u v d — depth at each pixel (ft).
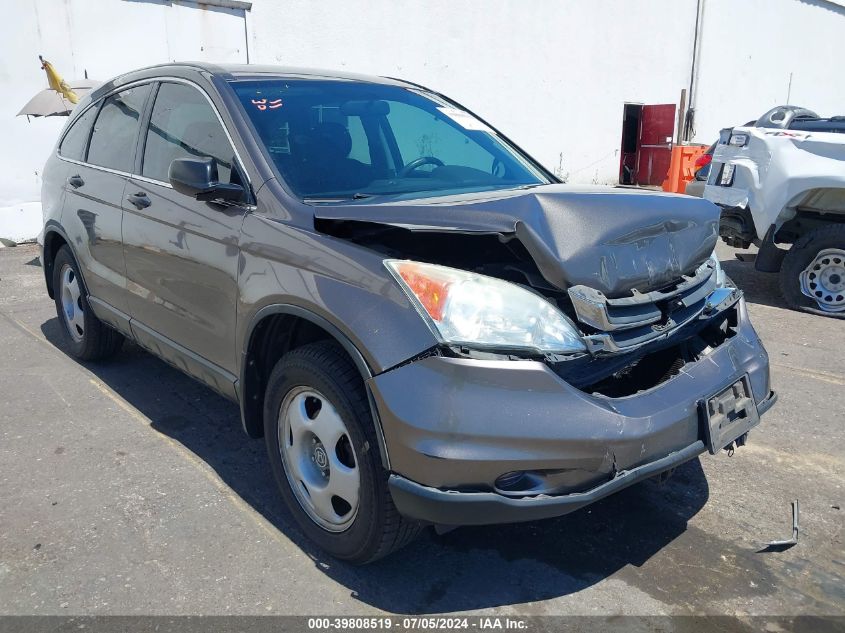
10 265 26.84
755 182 22.18
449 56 41.55
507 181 12.45
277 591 8.93
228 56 33.73
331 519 9.31
